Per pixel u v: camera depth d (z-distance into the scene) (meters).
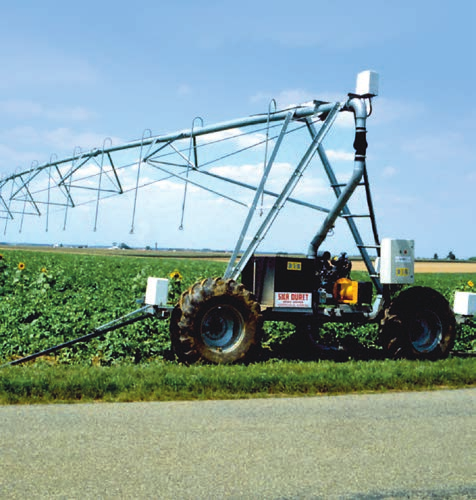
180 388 7.12
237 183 10.17
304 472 4.70
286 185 9.80
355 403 6.93
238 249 9.68
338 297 10.34
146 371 7.79
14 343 10.78
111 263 39.69
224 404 6.70
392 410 6.64
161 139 10.43
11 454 4.84
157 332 12.02
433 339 10.42
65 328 11.42
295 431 5.74
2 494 4.10
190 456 4.95
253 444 5.31
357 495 4.31
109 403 6.55
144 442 5.25
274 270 9.77
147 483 4.37
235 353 9.06
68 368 8.12
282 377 7.56
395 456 5.13
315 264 10.16
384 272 10.13
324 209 10.33
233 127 10.20
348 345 11.64
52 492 4.16
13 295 17.47
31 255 46.59
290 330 12.75
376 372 8.15
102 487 4.27
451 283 33.81
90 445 5.12
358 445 5.39
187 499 4.13
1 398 6.42
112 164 11.24
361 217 10.23
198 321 8.92
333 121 9.77
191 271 34.56
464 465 4.96
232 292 9.09
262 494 4.26
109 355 10.02
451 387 8.02
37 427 5.56
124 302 15.89
